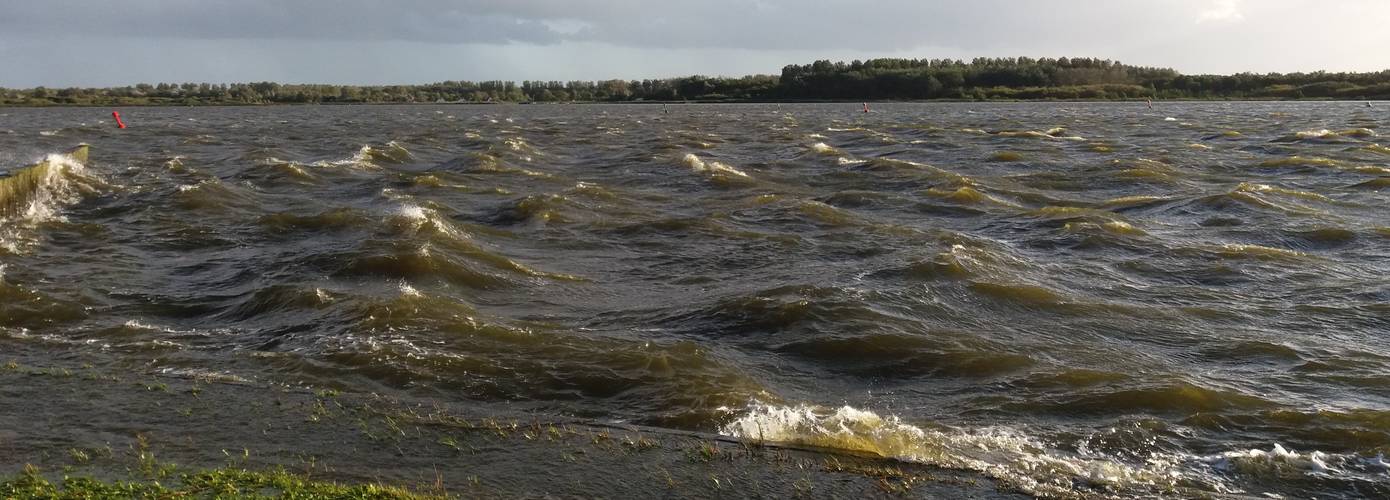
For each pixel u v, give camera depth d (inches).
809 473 466.0
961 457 506.3
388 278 877.2
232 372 625.9
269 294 807.7
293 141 2748.5
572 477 450.0
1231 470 506.3
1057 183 1694.1
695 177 1737.2
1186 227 1230.9
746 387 615.8
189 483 406.3
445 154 2305.6
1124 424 565.6
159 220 1208.8
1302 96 7253.9
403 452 473.7
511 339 701.3
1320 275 960.3
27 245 1041.5
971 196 1443.2
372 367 637.9
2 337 695.1
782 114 4997.5
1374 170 1766.7
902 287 858.8
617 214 1301.7
